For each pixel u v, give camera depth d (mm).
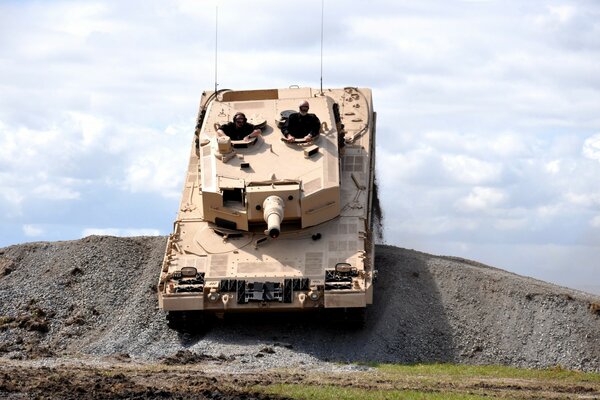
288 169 45719
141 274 48062
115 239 50531
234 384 32531
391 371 38062
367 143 49406
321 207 45000
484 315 44344
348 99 51656
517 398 32031
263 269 43344
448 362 42250
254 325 43750
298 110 48250
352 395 30844
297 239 44719
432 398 30938
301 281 42719
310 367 38500
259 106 48906
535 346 42719
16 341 42812
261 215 44594
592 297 45406
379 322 43594
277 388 31703
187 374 34906
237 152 46469
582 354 42125
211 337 42719
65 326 44312
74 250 49656
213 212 45156
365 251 44281
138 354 41562
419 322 43938
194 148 49344
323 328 43438
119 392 29844
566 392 34000
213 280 43000
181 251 44531
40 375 32875
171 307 42250
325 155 46250
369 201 47219
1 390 29844
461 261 50656
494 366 41188
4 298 46125
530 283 46406
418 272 46781
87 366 36750
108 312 45438
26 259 49469
